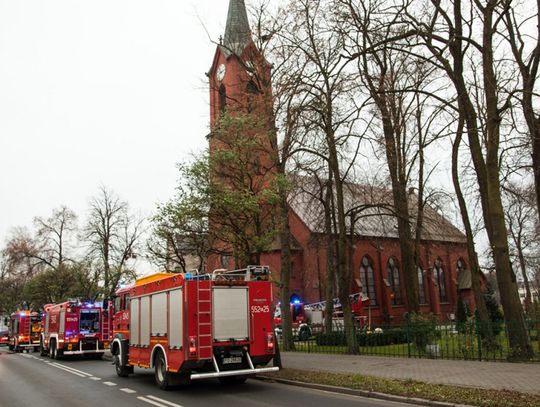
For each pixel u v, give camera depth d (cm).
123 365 1733
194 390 1364
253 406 1077
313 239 3547
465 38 1672
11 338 4122
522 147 1911
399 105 2495
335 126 1992
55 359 2794
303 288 4897
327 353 2184
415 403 1034
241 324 1384
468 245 2097
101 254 4831
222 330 1352
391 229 3031
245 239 1745
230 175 1812
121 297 1800
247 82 2338
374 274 5288
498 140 1678
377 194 2528
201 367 1330
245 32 2378
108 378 1739
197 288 1332
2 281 6925
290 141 1917
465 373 1333
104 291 4456
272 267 3925
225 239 1820
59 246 5616
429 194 2541
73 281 5103
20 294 6644
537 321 1666
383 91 1842
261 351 1400
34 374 1973
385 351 2070
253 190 1833
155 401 1186
